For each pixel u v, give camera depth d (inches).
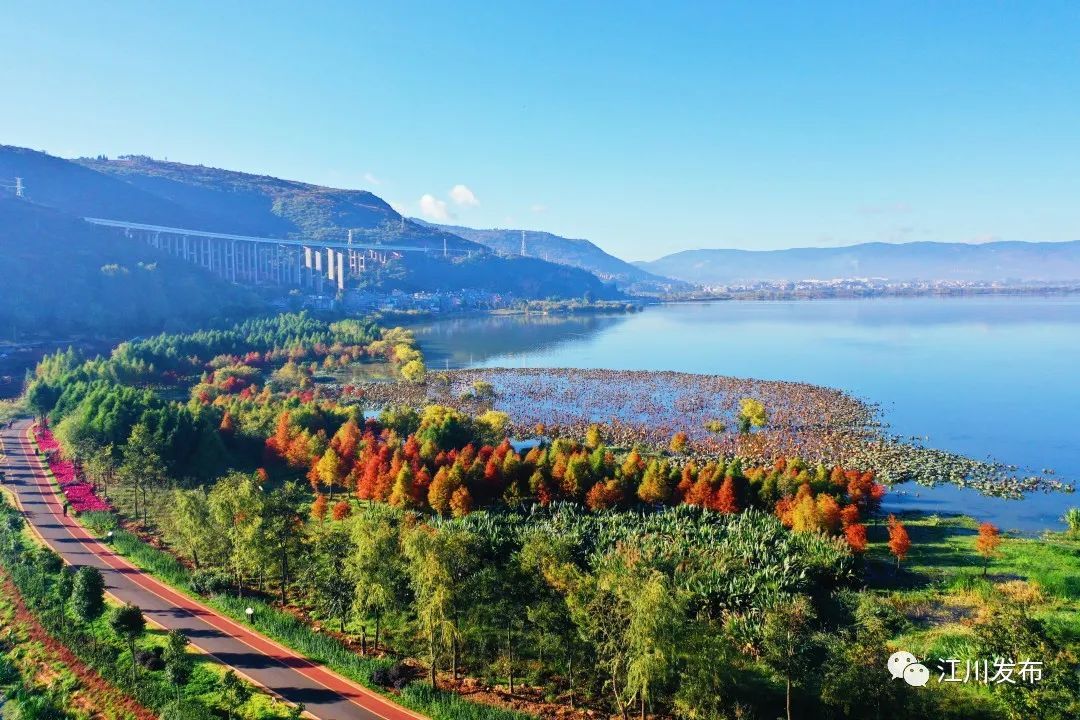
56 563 3125.0
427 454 4776.1
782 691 2342.5
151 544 3614.7
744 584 3048.7
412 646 2662.4
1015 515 4751.5
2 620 2844.5
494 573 2650.1
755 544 3523.6
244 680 2402.8
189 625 2783.0
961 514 4731.8
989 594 3211.1
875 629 2559.1
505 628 2664.9
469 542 2719.0
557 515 4065.0
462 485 4158.5
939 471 5689.0
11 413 6594.5
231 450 5275.6
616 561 3004.4
